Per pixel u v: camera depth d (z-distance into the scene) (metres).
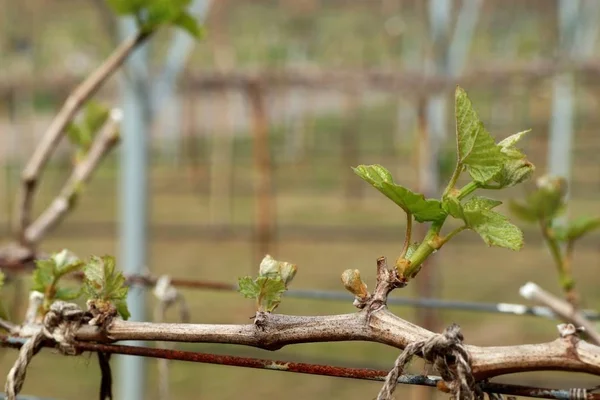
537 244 4.22
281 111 8.16
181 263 4.08
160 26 0.66
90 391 2.42
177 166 7.41
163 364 0.64
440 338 0.33
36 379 2.51
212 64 7.76
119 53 0.67
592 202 5.89
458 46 4.93
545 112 7.91
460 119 0.35
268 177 3.42
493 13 8.38
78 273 0.62
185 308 0.70
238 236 4.62
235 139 7.95
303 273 3.84
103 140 0.80
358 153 7.45
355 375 0.37
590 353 0.32
